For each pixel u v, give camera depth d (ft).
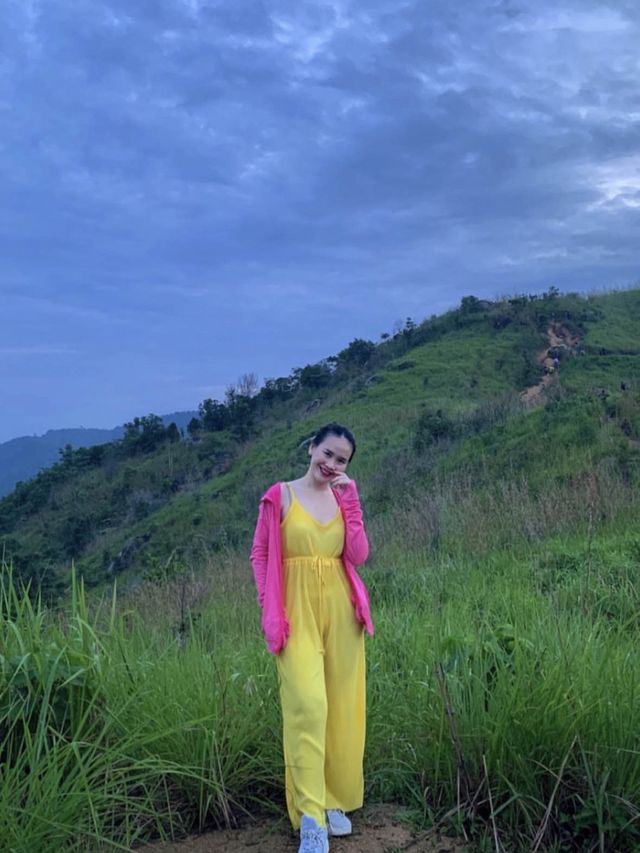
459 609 22.86
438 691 14.49
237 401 150.71
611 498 43.50
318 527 13.52
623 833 12.59
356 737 13.41
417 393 114.21
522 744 13.42
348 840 12.90
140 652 16.21
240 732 14.15
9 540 62.49
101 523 118.62
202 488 109.29
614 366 113.29
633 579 27.20
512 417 74.84
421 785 14.02
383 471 75.56
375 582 34.04
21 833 11.02
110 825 12.77
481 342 131.34
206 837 13.15
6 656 14.01
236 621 25.31
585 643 15.23
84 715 13.50
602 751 13.06
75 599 15.67
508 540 40.45
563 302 142.31
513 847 12.62
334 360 155.84
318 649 13.12
